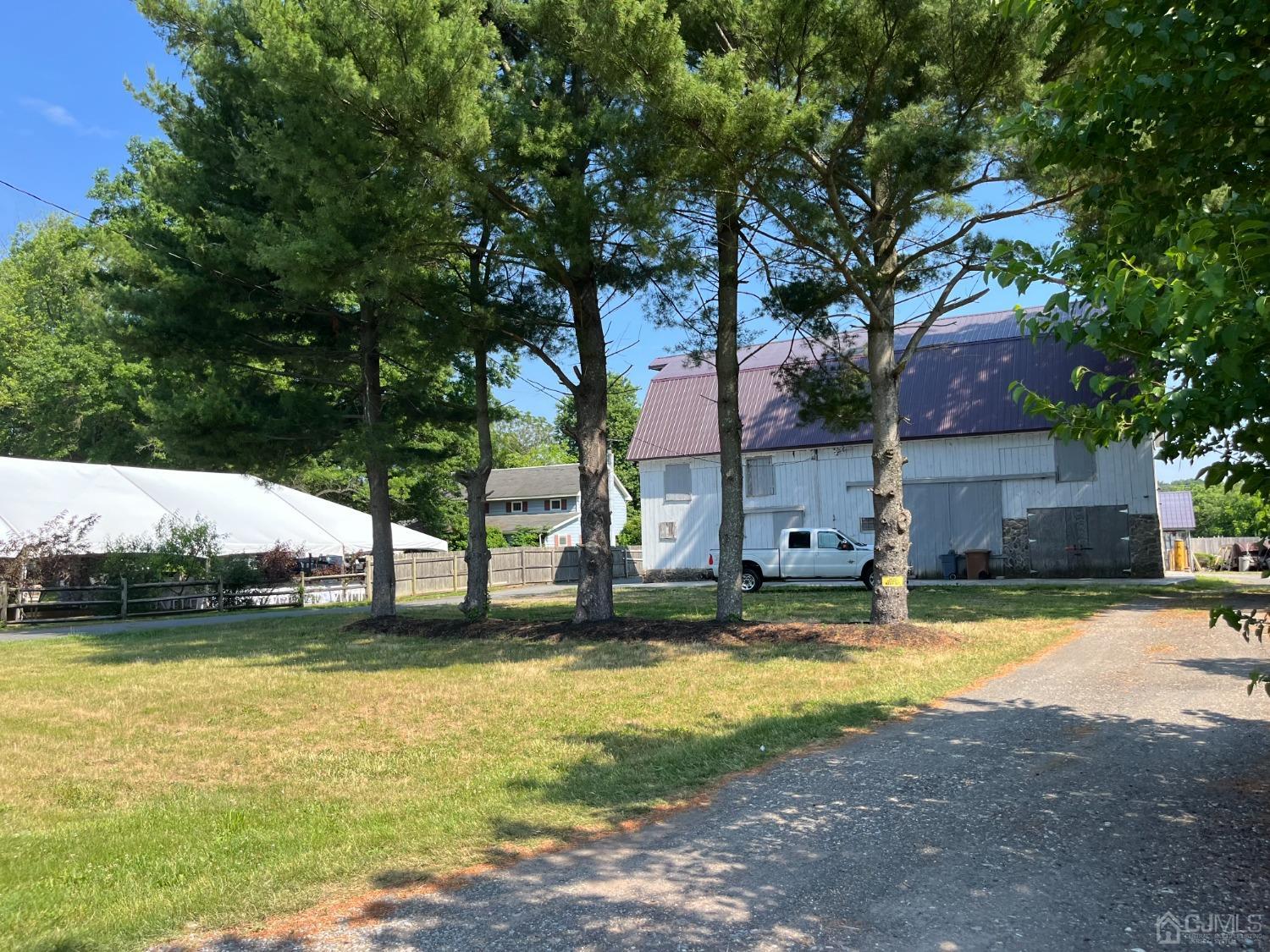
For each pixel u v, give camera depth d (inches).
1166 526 1680.6
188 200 657.0
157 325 642.2
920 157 424.8
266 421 693.3
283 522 1258.6
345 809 246.5
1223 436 154.6
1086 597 794.2
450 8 500.7
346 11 440.1
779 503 1336.1
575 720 346.3
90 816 253.8
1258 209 145.3
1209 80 155.2
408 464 749.3
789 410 1350.9
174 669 545.6
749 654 488.7
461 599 1200.8
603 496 634.8
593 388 629.0
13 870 203.5
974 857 185.2
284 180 552.7
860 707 339.6
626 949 149.8
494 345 635.5
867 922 156.8
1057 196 460.8
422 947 154.1
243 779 286.8
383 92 438.9
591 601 628.7
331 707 396.2
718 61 430.0
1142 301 125.3
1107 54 180.1
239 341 685.9
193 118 669.9
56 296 1795.0
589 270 579.5
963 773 247.4
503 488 2422.5
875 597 550.3
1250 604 669.3
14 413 1738.4
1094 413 158.2
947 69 457.4
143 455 1667.1
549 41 470.3
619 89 439.2
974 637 520.4
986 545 1181.1
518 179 510.9
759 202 480.7
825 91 472.4
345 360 731.4
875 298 531.8
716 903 167.8
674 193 476.1
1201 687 350.0
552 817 227.5
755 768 265.4
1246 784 227.0
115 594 986.7
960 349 1262.3
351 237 489.7
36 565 950.4
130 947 159.3
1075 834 196.7
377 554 762.2
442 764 291.7
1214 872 173.2
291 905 175.9
